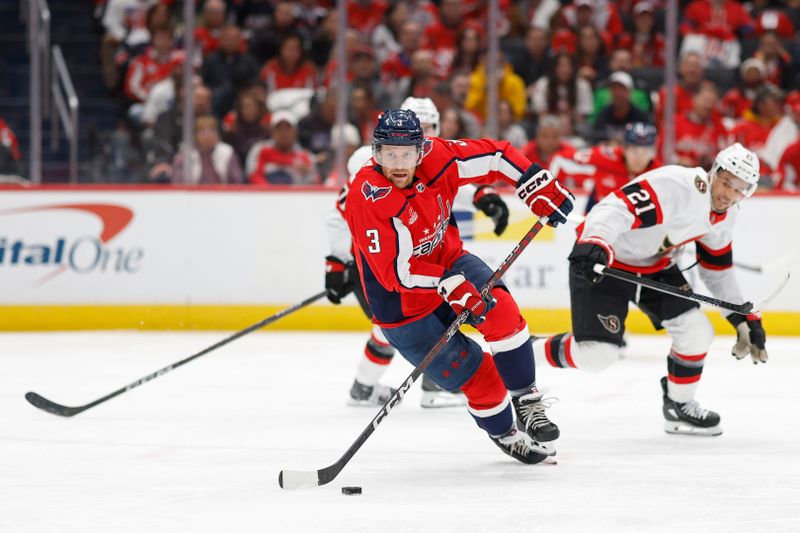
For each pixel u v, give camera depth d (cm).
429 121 1410
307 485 983
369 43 2791
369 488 998
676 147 2489
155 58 2702
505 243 2394
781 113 2514
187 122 2445
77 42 2853
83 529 853
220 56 2614
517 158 1045
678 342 1255
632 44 2772
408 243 983
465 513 897
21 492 994
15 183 2469
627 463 1118
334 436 1288
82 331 2417
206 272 2428
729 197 1176
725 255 1263
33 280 2417
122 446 1226
